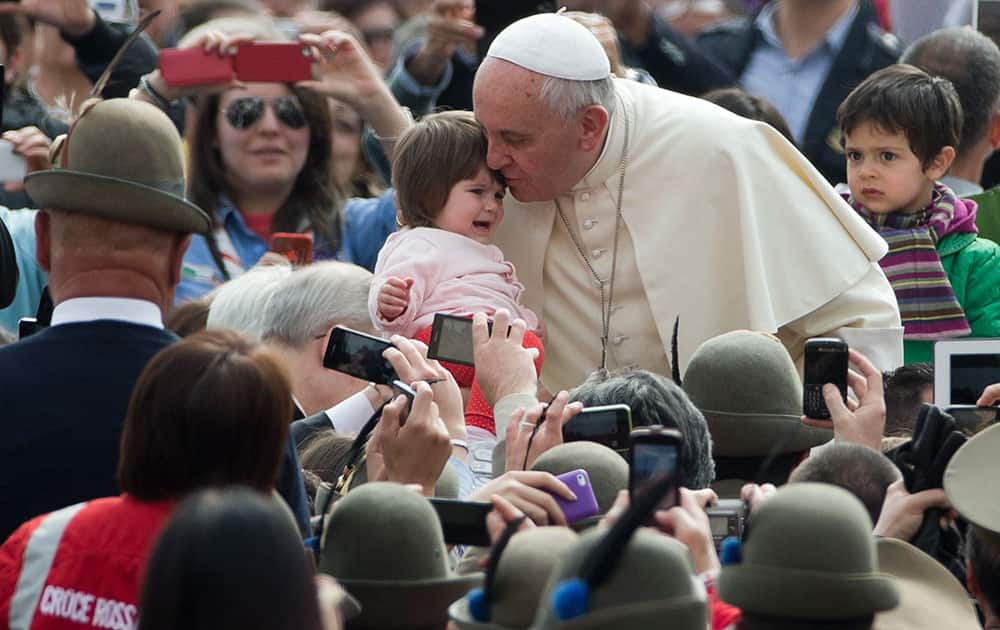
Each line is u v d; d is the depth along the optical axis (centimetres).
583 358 1952
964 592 1229
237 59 2141
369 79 2191
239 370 1050
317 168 2277
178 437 1043
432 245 1839
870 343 1962
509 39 1809
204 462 1045
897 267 2283
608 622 841
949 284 2278
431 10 2559
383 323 1783
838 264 1955
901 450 1363
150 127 1263
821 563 961
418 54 2573
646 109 1950
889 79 2289
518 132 1808
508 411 1518
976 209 2383
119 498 1087
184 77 2125
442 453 1335
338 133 2380
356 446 1389
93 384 1223
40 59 2452
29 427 1209
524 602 975
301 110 2248
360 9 2612
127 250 1250
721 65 2703
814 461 1353
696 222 1925
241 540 809
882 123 2269
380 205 2303
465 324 1578
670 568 856
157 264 1262
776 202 1947
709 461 1445
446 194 1844
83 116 1263
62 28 2445
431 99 2577
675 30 2697
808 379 1566
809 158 2681
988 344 1834
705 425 1449
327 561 1098
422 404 1325
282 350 1731
